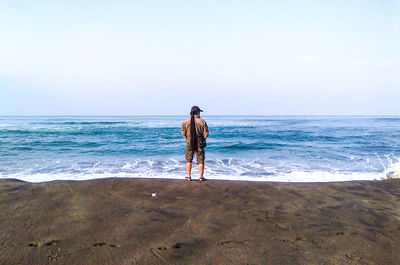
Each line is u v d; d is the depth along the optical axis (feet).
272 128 100.83
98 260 6.59
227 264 6.44
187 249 7.27
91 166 27.30
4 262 6.40
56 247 7.29
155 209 10.91
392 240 8.04
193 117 17.12
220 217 10.03
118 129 87.81
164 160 31.71
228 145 44.73
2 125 108.88
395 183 16.14
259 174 23.03
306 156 34.94
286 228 8.96
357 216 10.30
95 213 10.22
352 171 24.79
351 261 6.66
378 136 63.57
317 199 12.69
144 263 6.46
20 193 12.77
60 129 82.38
